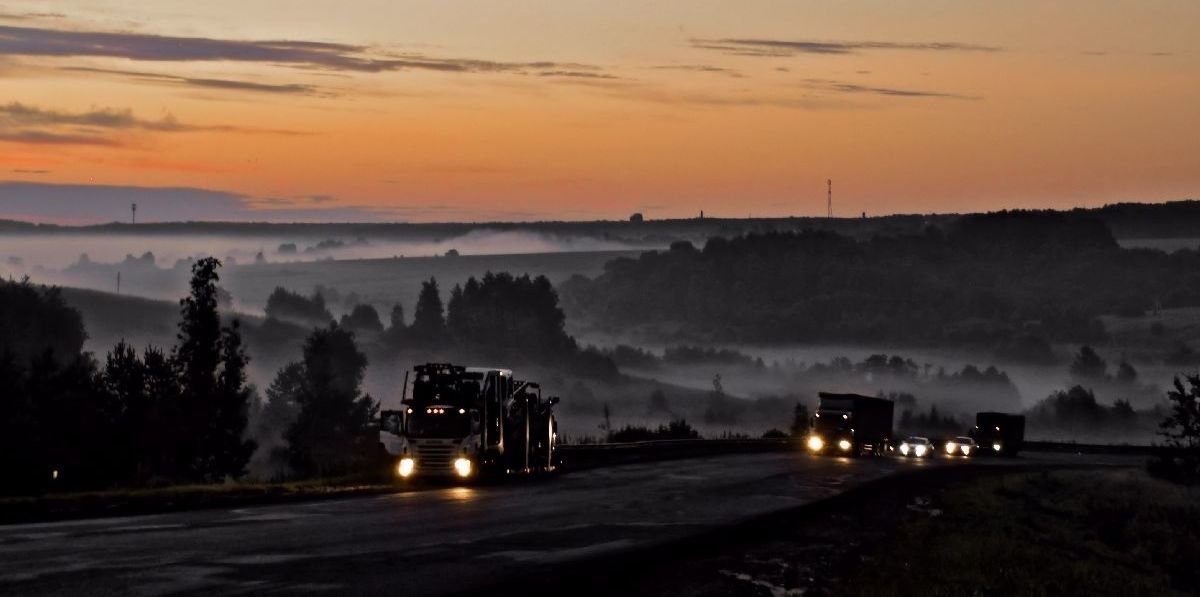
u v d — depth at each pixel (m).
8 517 28.62
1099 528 46.75
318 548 24.78
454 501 39.22
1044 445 150.12
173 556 22.53
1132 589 27.77
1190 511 55.22
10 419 59.53
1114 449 148.75
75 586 18.77
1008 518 44.94
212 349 94.19
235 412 93.38
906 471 72.81
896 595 22.48
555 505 39.16
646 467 67.50
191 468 82.31
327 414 127.75
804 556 28.56
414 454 48.28
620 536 30.38
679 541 29.91
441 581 21.00
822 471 68.12
